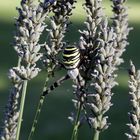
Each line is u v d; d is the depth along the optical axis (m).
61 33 0.45
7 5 3.34
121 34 0.42
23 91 0.42
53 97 1.70
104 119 0.38
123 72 1.90
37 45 0.42
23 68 0.41
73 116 0.42
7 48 2.31
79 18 2.82
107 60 0.38
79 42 0.41
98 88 0.38
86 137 1.34
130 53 2.38
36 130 1.41
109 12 2.28
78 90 0.41
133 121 0.38
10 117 0.45
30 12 0.42
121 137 1.42
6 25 2.84
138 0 3.77
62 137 1.38
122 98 1.70
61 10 0.45
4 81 1.74
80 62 0.41
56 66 0.44
